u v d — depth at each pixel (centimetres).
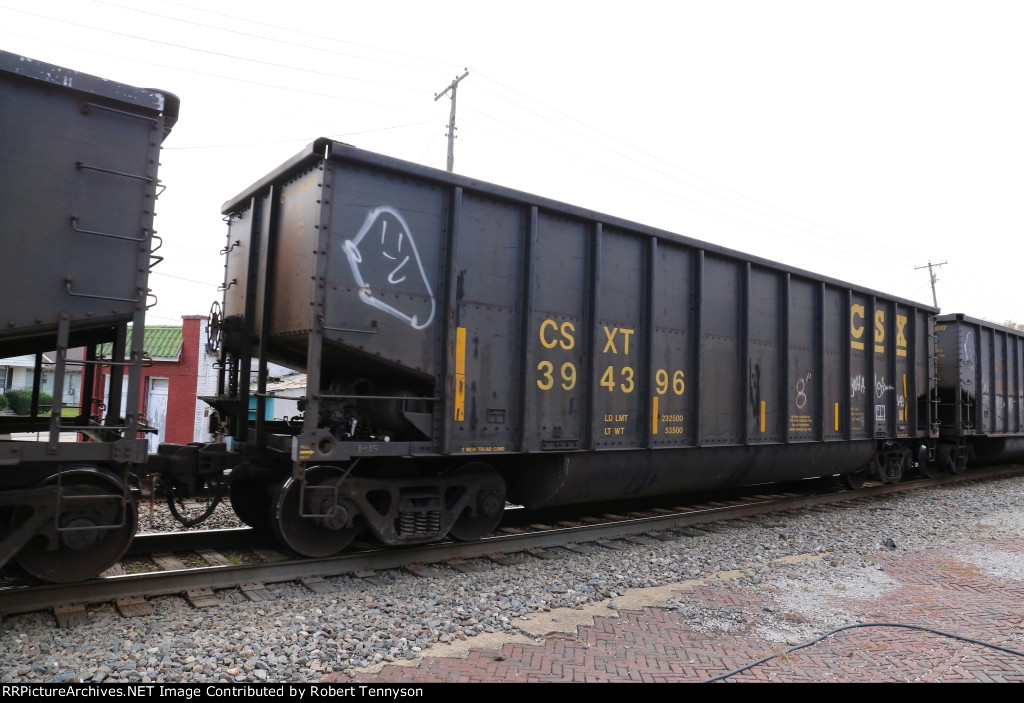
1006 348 1680
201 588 540
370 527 625
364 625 487
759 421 955
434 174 646
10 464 449
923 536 879
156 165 508
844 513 1023
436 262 659
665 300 851
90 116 481
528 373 701
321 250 578
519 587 602
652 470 834
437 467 702
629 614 547
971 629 525
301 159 612
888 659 460
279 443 651
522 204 715
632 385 810
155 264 520
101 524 497
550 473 755
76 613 475
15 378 2380
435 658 441
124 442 489
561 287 747
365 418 662
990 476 1606
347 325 591
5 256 441
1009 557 771
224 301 790
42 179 458
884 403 1205
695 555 738
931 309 1345
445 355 648
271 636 454
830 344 1089
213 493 664
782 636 504
